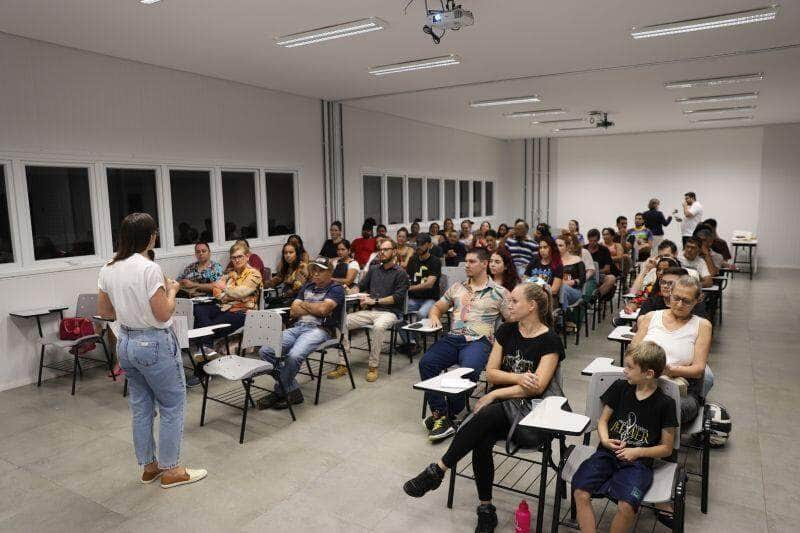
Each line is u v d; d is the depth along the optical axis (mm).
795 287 9484
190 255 6305
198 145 6352
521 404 2699
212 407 4242
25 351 4906
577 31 4926
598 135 13500
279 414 4082
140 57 5492
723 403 4180
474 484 3072
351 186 8844
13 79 4691
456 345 3922
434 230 9258
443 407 3672
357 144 8930
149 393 3039
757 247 12266
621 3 4203
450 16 3951
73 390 4598
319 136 8156
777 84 7375
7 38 4629
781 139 11766
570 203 14078
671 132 12789
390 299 5113
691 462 3252
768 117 10617
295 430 3801
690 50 5609
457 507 2844
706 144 12469
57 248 5199
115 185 5633
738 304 8016
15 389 4754
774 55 5828
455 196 12273
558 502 2439
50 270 5031
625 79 7000
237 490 3027
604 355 5477
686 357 3094
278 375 4047
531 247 7031
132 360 2822
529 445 2602
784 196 11906
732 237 12023
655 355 2359
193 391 4590
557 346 2871
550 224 14367
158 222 6059
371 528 2660
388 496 2953
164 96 5941
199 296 5773
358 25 4559
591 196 13820
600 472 2367
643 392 2469
